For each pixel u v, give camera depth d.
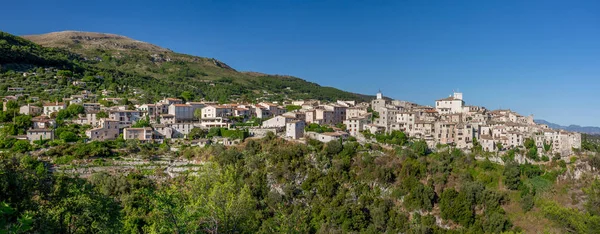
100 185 125.00
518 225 134.88
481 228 132.00
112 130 183.38
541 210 138.50
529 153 166.12
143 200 106.94
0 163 75.94
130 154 159.88
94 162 147.38
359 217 127.44
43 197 75.19
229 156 152.00
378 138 182.00
